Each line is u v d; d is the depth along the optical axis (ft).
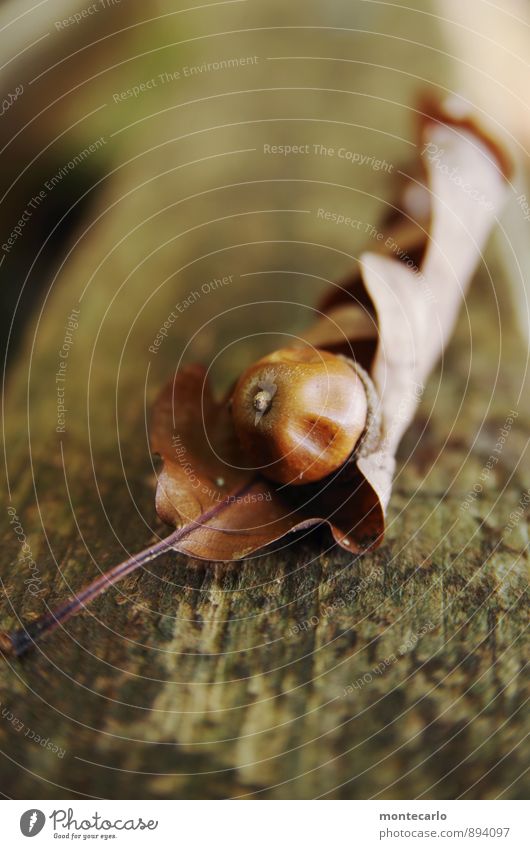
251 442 0.58
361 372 0.60
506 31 0.98
